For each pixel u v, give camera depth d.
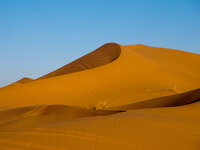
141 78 39.50
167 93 30.84
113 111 12.78
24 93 35.09
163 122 7.55
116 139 5.81
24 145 5.42
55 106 14.11
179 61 59.59
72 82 37.66
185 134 6.42
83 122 7.60
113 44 63.62
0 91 36.09
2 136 6.08
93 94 34.00
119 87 35.84
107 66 42.28
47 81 38.19
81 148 5.26
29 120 11.41
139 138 5.94
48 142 5.58
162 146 5.56
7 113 13.40
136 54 52.41
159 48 75.00
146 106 18.00
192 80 44.03
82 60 61.88
